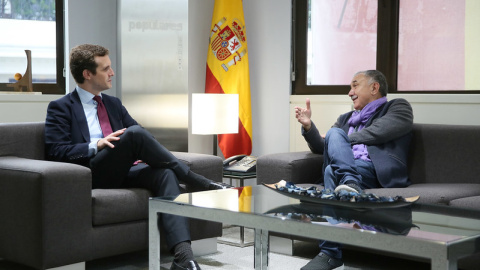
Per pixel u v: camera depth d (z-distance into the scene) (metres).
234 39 4.75
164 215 2.79
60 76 4.70
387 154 3.35
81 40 4.68
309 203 2.32
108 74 3.27
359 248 3.03
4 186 2.80
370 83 3.59
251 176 3.69
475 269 2.57
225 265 3.04
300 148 4.66
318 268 2.71
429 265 3.08
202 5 4.89
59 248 2.67
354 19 4.51
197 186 3.01
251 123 4.80
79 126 3.19
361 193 2.46
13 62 4.57
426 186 3.14
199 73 4.89
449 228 1.85
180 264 2.70
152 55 4.72
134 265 3.06
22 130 3.11
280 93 4.77
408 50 4.20
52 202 2.64
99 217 2.80
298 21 4.74
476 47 3.88
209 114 3.93
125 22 4.73
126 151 2.98
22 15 4.58
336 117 4.45
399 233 1.76
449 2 3.99
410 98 3.99
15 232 2.76
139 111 4.74
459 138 3.35
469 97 3.73
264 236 2.62
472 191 2.97
